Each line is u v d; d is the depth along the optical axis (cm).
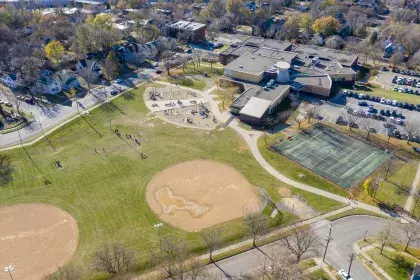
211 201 10425
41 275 8312
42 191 10769
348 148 12556
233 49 19888
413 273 7825
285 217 9812
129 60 19538
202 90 16575
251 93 15462
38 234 9381
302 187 10900
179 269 8188
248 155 12269
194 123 14050
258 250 8906
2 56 18438
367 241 9075
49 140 13025
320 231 9362
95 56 19625
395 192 10625
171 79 17650
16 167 11712
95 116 14475
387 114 14500
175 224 9638
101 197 10538
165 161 12006
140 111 14850
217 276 8219
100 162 11919
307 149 12519
